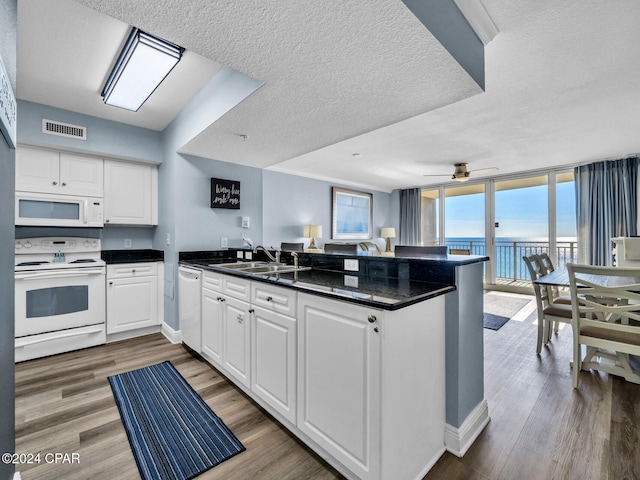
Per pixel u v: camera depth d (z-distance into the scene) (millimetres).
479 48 1676
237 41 1339
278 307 1647
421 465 1346
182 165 3090
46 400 1946
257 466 1397
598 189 4594
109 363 2523
